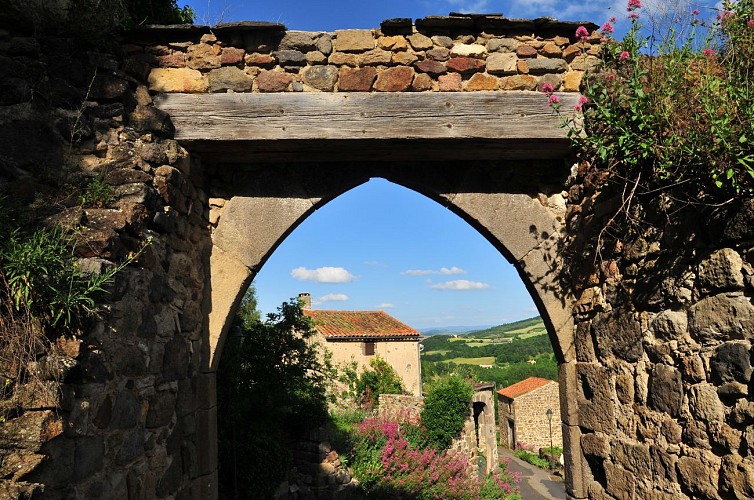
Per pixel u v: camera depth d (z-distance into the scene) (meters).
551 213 3.66
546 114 3.29
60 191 2.58
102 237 2.28
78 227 2.30
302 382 8.12
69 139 2.79
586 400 3.34
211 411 3.48
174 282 3.05
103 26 3.01
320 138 3.22
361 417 11.73
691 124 2.38
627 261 2.91
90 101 2.93
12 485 1.75
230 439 6.65
